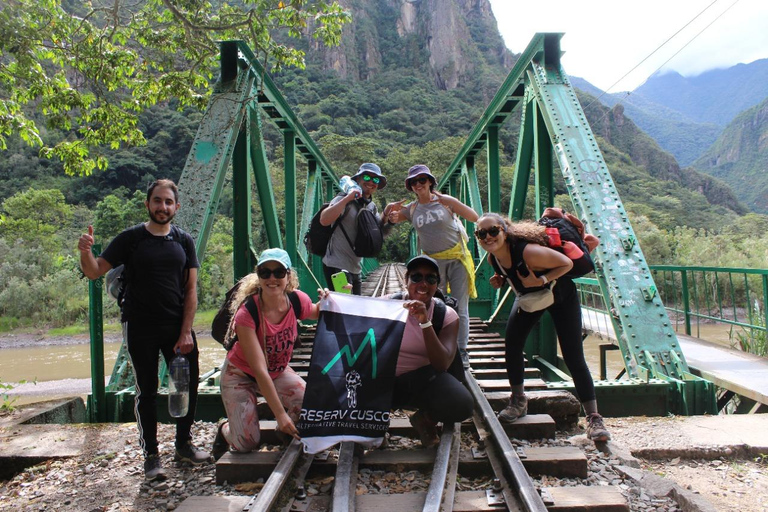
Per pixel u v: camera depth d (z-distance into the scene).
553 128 5.57
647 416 4.10
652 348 4.41
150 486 2.89
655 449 3.21
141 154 55.50
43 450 3.50
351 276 5.22
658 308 4.61
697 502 2.44
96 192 50.75
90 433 3.83
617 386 4.12
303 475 2.73
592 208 5.07
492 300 8.68
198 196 5.12
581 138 5.48
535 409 3.60
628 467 2.93
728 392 5.16
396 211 4.90
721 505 2.60
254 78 6.36
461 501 2.47
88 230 2.83
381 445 3.13
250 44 8.72
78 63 8.34
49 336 19.81
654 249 21.27
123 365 4.57
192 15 8.30
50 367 14.75
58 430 3.89
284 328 3.05
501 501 2.45
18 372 14.13
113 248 2.93
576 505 2.39
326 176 13.37
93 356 4.29
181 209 5.03
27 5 7.80
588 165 5.30
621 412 4.14
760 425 3.64
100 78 8.37
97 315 4.32
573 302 3.32
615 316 4.70
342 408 2.90
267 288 2.89
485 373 4.80
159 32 8.62
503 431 2.98
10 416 4.27
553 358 6.55
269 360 3.05
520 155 6.93
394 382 3.03
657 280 16.33
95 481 3.02
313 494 2.63
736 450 3.23
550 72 6.08
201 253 4.92
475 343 6.55
